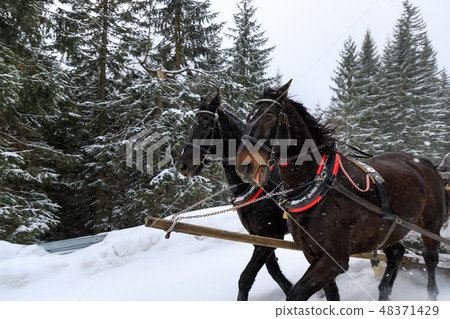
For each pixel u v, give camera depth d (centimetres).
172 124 1109
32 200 1079
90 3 1259
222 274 528
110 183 1359
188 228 323
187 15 1401
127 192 1315
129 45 1330
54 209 1069
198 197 1148
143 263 593
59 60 1227
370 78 2491
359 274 502
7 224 933
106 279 531
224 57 1845
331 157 323
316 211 298
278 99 296
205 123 418
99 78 1480
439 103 2709
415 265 461
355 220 307
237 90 1316
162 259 609
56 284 516
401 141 2397
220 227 686
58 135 1329
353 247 317
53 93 950
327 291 335
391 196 340
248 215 407
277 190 395
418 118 2552
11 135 1021
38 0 962
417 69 2669
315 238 297
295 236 320
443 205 417
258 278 515
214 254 629
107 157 1263
